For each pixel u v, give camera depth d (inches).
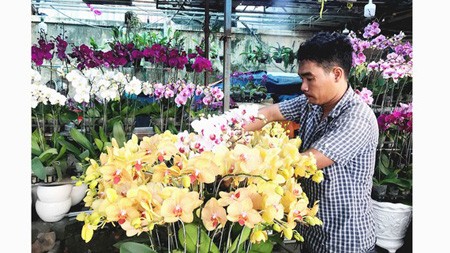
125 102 133.8
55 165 83.7
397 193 97.5
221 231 42.1
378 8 187.6
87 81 105.4
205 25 145.7
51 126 108.2
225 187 43.6
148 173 38.8
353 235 57.2
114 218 34.3
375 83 127.2
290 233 36.8
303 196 39.4
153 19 307.1
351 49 56.3
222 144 40.2
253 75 310.3
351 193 56.6
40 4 278.1
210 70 129.2
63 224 78.6
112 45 157.4
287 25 346.6
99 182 39.6
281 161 38.2
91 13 300.8
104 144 94.7
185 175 35.3
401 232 93.1
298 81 278.8
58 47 121.1
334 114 57.4
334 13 244.8
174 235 40.4
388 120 103.6
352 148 53.3
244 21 331.6
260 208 36.6
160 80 150.9
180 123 133.3
